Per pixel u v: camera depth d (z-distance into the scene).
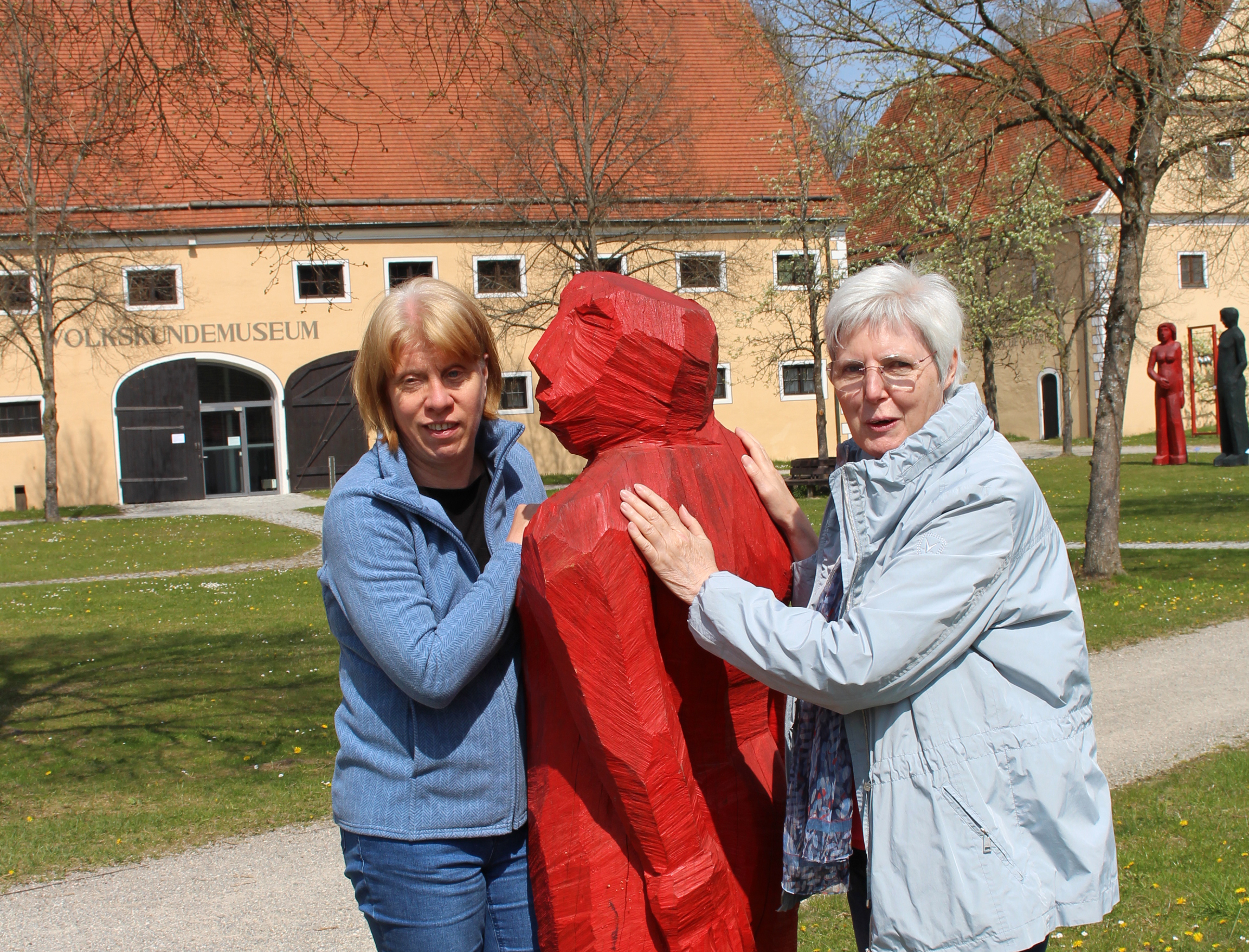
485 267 23.62
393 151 23.16
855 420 1.99
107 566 14.19
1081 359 28.30
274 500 22.25
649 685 1.68
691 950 1.70
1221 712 5.95
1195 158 9.98
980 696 1.73
